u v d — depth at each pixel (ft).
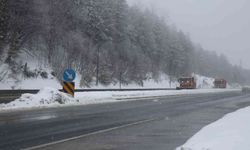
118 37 244.63
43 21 161.79
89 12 215.72
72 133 38.88
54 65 162.61
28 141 33.22
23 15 155.63
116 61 228.84
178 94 160.76
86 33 216.74
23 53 157.38
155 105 87.20
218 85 321.52
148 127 45.93
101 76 205.36
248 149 25.93
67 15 197.16
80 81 177.47
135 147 32.07
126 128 44.45
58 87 150.82
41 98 73.00
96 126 45.32
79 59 187.11
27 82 136.98
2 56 139.44
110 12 230.27
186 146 30.40
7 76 129.59
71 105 76.02
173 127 46.26
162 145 33.24
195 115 64.03
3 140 33.42
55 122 47.26
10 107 63.36
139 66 259.19
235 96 157.07
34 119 49.49
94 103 85.71
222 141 30.45
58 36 175.22
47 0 176.76
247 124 41.09
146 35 301.43
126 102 94.99
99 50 217.56
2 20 142.10
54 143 32.63
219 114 66.59
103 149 30.71
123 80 231.91
